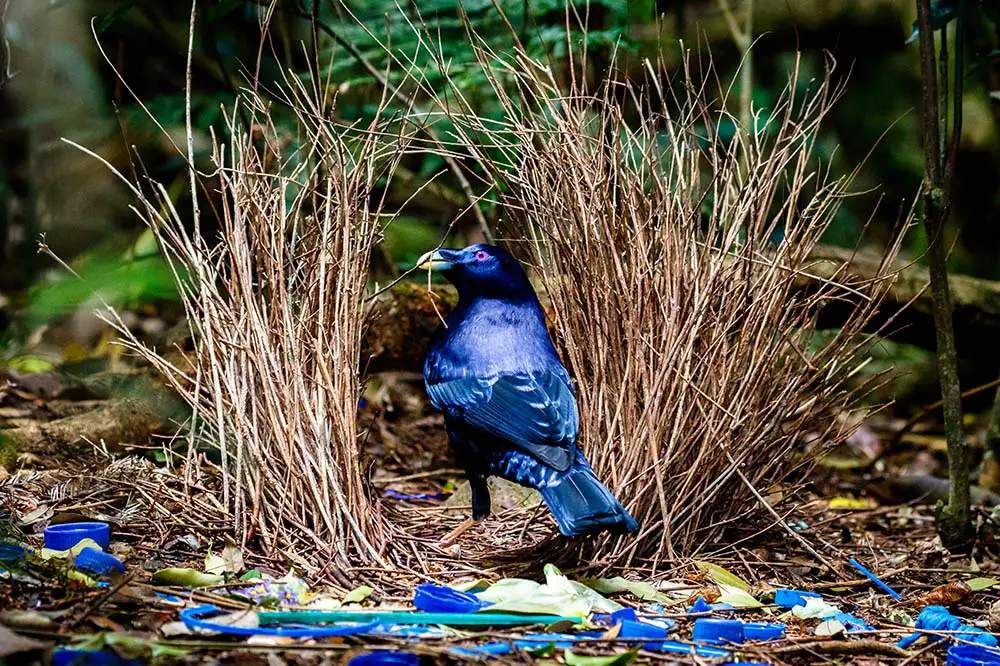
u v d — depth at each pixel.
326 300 7.56
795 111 16.45
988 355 13.20
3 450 9.02
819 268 11.12
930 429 14.34
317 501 7.30
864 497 11.48
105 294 12.41
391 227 13.56
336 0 10.02
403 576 7.22
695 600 7.19
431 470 11.14
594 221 7.86
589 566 7.52
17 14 16.38
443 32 12.30
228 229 7.62
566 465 7.14
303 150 9.66
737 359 7.98
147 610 6.07
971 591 7.79
